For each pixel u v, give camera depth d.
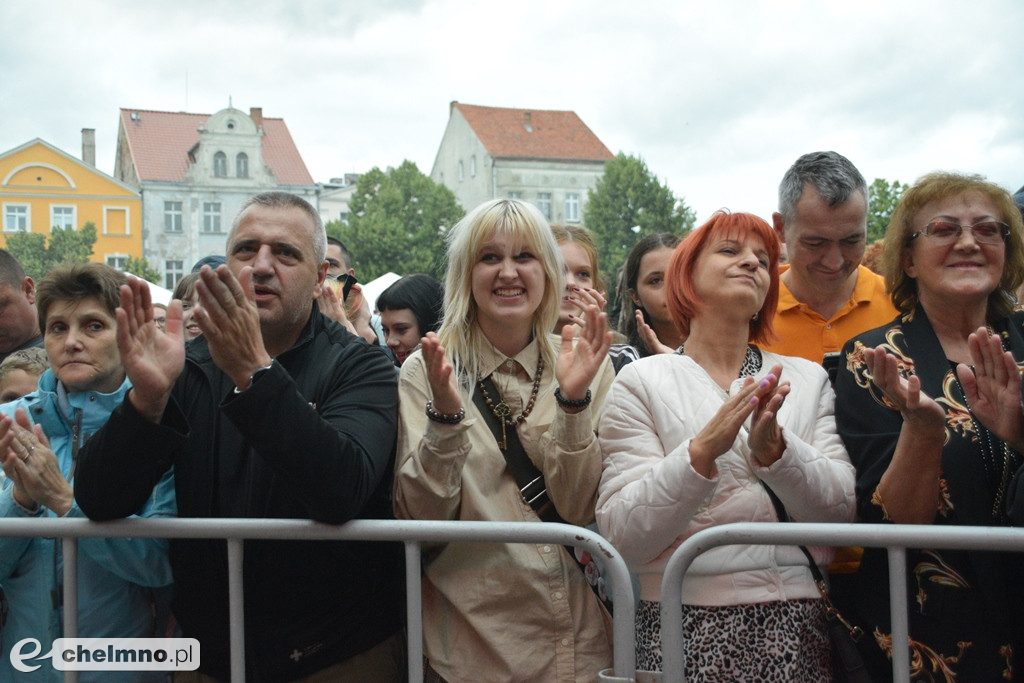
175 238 59.44
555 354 2.32
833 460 2.03
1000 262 2.09
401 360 3.96
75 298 2.40
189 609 2.06
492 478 2.17
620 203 56.50
